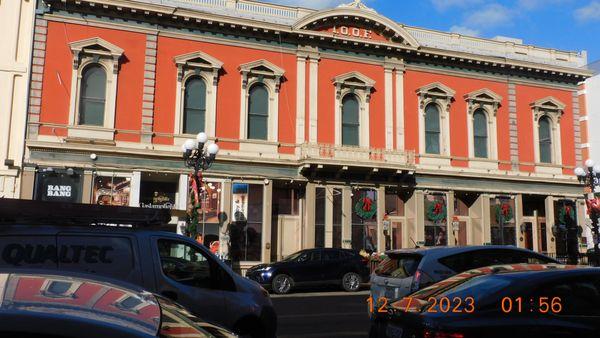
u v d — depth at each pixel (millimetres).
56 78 21656
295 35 25297
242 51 24688
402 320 5781
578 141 31000
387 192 26859
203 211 23047
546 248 29672
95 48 22297
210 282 7867
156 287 7250
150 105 22828
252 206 23875
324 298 18141
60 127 21453
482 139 28906
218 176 23469
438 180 27188
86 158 21656
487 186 28172
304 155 24438
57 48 21781
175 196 23672
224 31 24391
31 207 7074
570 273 5812
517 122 29594
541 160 29984
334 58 26281
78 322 2221
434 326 5297
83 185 21453
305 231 24703
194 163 19531
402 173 25781
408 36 27078
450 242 27078
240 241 23422
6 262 6586
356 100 26641
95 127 21875
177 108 23219
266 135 24797
